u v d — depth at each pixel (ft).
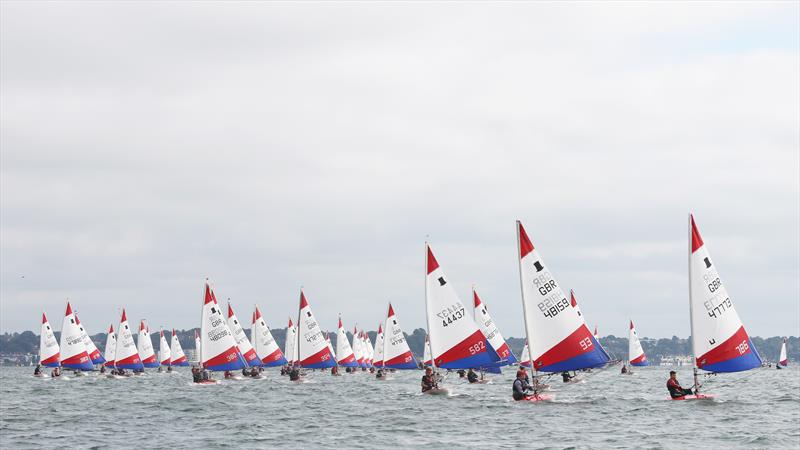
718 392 270.67
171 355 654.12
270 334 466.29
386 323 411.13
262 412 215.10
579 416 183.52
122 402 259.19
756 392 269.03
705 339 195.42
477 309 357.61
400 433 163.73
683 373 594.65
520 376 211.20
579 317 196.44
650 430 159.94
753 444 142.41
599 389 298.56
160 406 239.09
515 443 147.43
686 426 164.96
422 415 193.26
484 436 156.46
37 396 305.73
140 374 533.96
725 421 172.14
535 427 166.91
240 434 167.53
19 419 205.26
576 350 196.24
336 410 216.33
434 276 232.32
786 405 204.44
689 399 209.26
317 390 312.50
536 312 198.18
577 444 144.66
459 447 144.66
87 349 495.00
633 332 575.79
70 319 466.70
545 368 199.00
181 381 440.86
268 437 162.61
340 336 524.52
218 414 211.00
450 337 231.30
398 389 317.01
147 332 592.19
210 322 350.84
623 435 153.99
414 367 409.08
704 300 193.88
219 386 343.67
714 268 193.67
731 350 193.26
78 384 409.49
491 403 214.69
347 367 562.25
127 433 172.24
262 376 413.39
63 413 221.25
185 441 158.61
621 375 525.75
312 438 159.84
